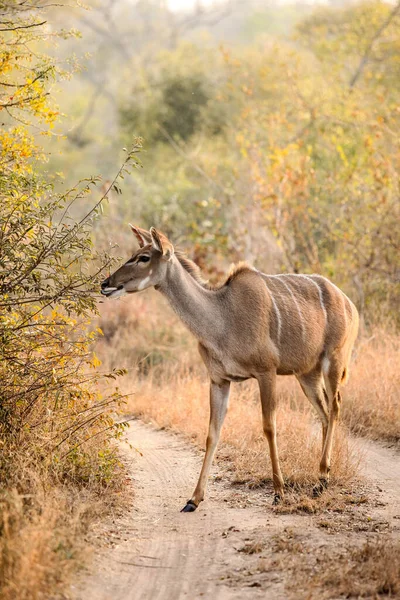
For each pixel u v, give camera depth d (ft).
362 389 48.49
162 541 29.71
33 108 34.88
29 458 31.09
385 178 63.26
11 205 32.40
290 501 34.01
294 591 24.76
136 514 32.65
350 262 64.75
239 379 35.42
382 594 24.68
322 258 68.90
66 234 32.24
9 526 25.58
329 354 38.01
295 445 39.83
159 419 48.98
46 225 32.14
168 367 60.90
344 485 36.17
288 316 35.83
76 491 32.04
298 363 36.50
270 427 34.63
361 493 35.40
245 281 35.40
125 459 40.98
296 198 66.49
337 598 24.38
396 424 44.80
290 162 68.64
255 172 68.28
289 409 46.47
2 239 31.42
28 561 23.73
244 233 69.15
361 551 27.09
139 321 68.28
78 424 34.27
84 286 35.86
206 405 48.85
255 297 35.04
